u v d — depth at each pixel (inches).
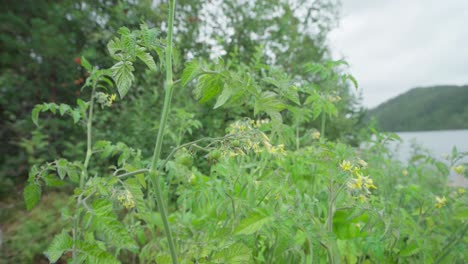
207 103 180.7
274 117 41.8
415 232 63.2
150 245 86.2
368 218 63.7
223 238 51.6
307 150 96.3
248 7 308.0
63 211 47.0
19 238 97.6
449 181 92.7
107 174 153.2
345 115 350.0
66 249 36.4
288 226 46.4
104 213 38.7
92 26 177.8
